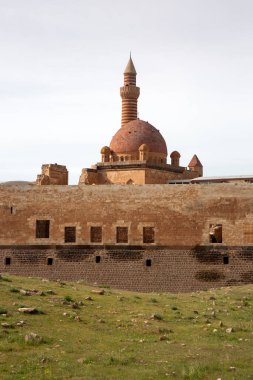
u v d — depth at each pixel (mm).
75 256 66500
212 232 65250
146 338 29875
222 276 62562
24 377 23203
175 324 33438
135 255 64938
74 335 29641
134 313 35406
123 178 92562
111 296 41250
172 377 23500
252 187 62719
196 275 63219
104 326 31812
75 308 35312
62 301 36594
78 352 26844
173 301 41781
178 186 64625
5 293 36938
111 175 93625
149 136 99500
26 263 67688
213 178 88125
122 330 31188
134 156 98375
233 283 62156
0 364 24828
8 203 68750
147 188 65438
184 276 63469
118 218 65812
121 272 65062
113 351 27156
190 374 23578
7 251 68188
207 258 63125
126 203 65750
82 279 65938
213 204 63500
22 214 68375
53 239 67312
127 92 114438
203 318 35312
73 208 67125
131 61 116250
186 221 64062
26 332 29266
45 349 27062
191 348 28094
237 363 25547
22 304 34438
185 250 63812
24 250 67875
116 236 65750
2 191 69000
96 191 66750
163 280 63906
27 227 68125
